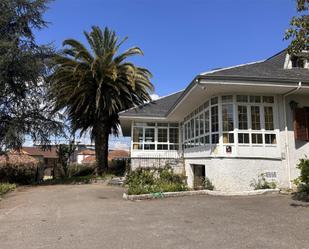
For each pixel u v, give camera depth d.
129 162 22.33
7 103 19.95
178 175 17.41
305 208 8.48
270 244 5.49
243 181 12.24
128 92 23.02
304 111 13.03
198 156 15.66
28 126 19.97
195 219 7.59
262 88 12.12
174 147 22.48
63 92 21.88
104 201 11.00
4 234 6.46
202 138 15.13
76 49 22.56
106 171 24.48
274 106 13.01
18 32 19.47
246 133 12.62
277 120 12.88
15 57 18.11
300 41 7.82
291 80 11.64
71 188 16.89
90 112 23.89
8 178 21.64
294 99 13.13
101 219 7.78
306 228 6.48
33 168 23.92
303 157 12.77
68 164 28.38
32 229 6.86
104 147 24.62
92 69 21.06
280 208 8.65
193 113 17.33
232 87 12.02
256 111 12.84
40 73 19.64
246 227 6.70
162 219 7.66
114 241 5.84
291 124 12.96
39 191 15.45
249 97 12.91
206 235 6.15
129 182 16.55
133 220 7.60
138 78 24.41
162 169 17.97
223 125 12.82
